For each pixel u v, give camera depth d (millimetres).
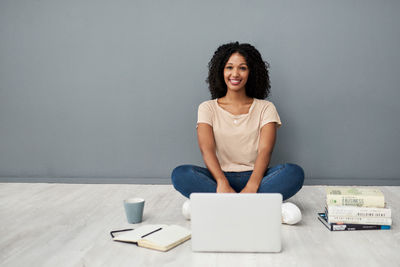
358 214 1748
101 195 2484
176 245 1577
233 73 2131
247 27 2660
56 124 2848
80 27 2766
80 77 2803
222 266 1379
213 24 2680
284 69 2670
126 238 1603
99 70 2787
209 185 1940
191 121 2762
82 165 2852
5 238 1692
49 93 2836
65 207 2197
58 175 2867
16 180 2877
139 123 2799
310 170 2732
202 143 2082
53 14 2771
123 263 1415
